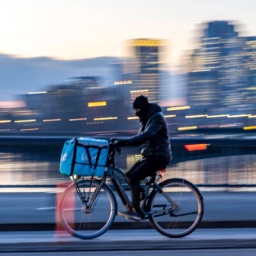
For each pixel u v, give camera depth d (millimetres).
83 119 139500
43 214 19047
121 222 18312
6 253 14516
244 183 24875
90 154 15938
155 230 18266
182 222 16672
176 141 24781
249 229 18531
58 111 145625
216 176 24781
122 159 24469
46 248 15102
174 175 24703
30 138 24438
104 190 16328
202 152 24859
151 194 16422
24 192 23641
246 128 50594
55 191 23859
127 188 16406
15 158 24359
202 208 16766
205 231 18062
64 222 16156
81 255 14367
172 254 14523
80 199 16250
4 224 17734
